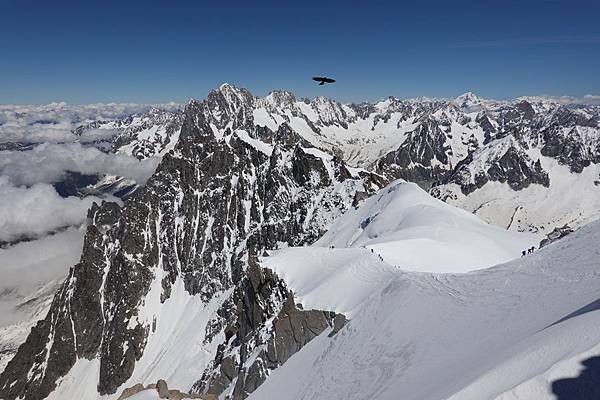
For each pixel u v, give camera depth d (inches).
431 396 1327.5
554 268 2073.1
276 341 3137.3
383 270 3021.7
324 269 3506.4
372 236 5831.7
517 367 1158.3
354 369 2050.9
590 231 2349.9
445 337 1820.9
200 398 2502.5
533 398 1021.8
